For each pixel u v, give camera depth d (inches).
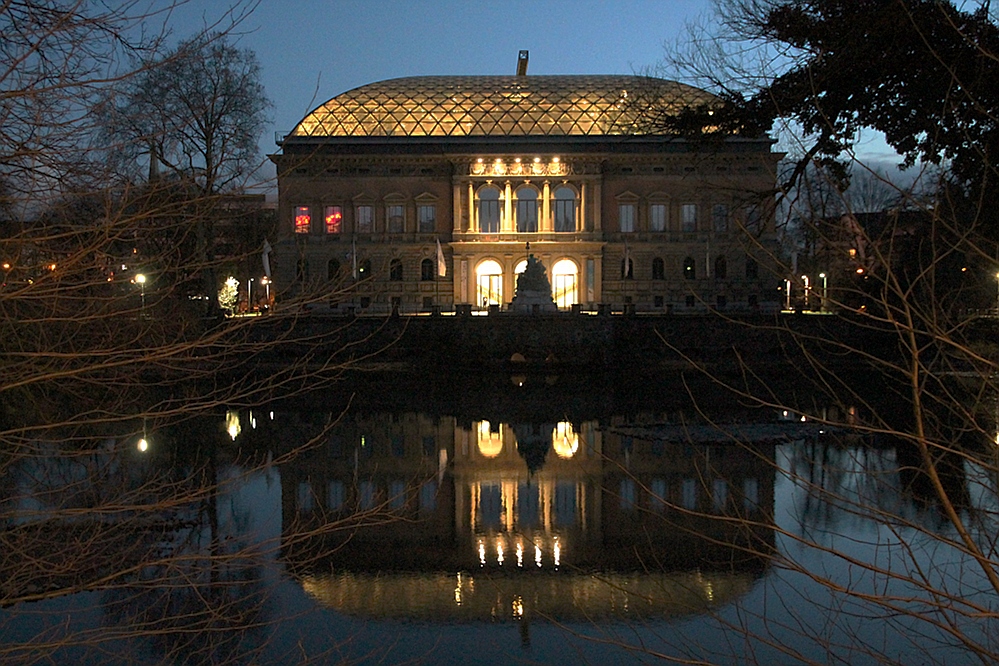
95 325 633.6
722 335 3068.4
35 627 756.0
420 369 2982.3
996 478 478.3
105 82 451.5
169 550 926.4
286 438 1755.7
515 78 5000.0
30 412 754.2
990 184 848.3
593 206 4510.3
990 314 558.9
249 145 2257.6
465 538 1115.9
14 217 490.0
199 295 1437.0
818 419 437.4
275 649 777.6
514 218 4549.7
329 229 4566.9
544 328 3152.1
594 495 1315.2
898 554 914.7
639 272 4525.1
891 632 759.1
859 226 492.1
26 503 765.9
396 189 4562.0
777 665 719.7
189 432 1787.6
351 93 4849.9
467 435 1803.6
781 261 526.9
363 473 1465.3
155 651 745.0
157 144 538.3
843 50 900.6
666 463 1499.8
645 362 3051.2
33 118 469.7
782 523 1103.0
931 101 864.9
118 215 465.4
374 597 909.8
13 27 464.8
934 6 836.6
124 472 821.2
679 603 762.2
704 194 2891.2
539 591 933.2
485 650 792.9
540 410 2122.3
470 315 3171.8
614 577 967.0
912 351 398.3
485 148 4512.8
